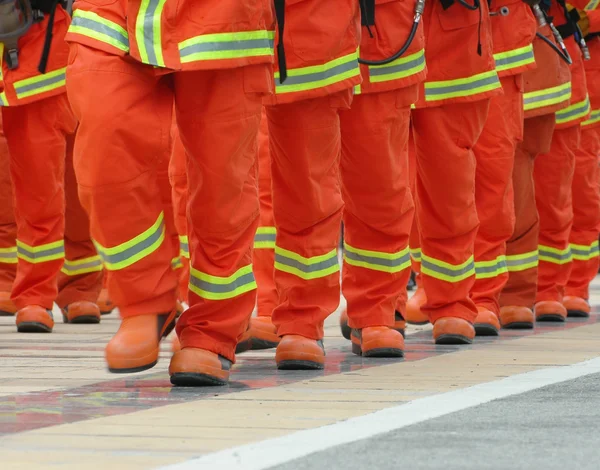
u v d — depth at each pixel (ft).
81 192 42.78
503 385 46.83
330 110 51.67
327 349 63.41
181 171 64.03
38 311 75.61
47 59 70.69
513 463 30.99
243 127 43.78
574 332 75.72
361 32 55.77
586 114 86.07
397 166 57.31
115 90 41.65
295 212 52.60
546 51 77.87
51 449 33.71
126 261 43.60
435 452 32.32
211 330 46.14
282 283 53.47
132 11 41.55
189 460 31.68
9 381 49.11
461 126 63.93
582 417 38.34
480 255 73.10
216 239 45.03
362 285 59.00
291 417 39.06
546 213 86.12
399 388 46.42
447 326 66.03
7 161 85.81
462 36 62.75
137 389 46.06
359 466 30.48
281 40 49.01
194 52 42.06
